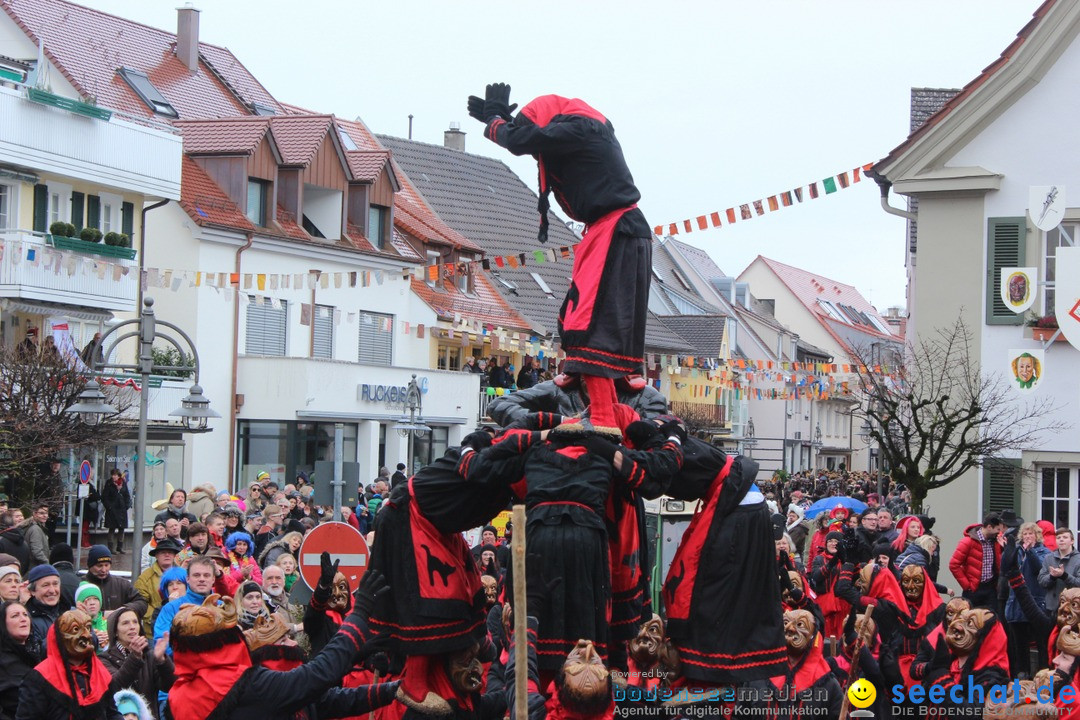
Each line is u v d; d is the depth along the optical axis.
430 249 48.19
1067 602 11.05
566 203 9.38
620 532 9.00
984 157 26.00
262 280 27.48
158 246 38.22
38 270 32.78
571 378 9.32
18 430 24.88
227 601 7.96
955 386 25.92
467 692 9.30
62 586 13.45
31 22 41.41
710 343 63.09
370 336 44.00
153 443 34.72
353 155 45.09
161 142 36.94
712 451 9.40
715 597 9.26
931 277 26.28
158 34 46.59
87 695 9.48
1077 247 24.12
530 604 8.44
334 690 8.89
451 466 9.12
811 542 20.36
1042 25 25.34
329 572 10.75
